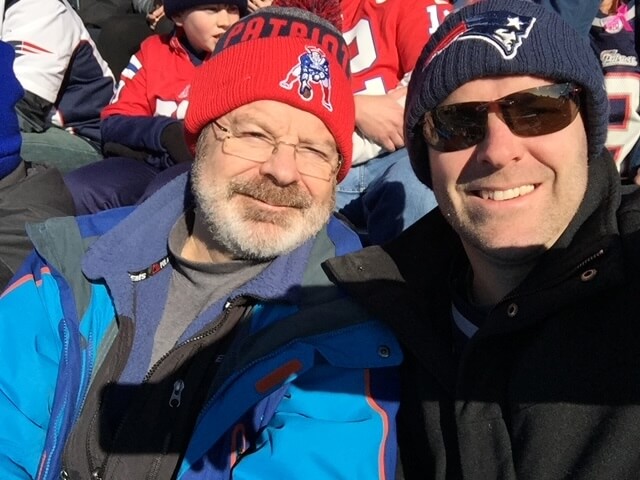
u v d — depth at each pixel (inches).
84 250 26.2
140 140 43.6
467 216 20.7
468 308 21.9
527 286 19.2
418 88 21.3
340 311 22.8
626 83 34.5
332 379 22.1
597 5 34.9
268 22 25.5
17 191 32.9
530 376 18.6
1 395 24.6
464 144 20.2
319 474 20.3
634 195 20.0
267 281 23.9
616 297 18.2
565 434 17.7
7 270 31.1
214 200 24.6
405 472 21.6
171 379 23.2
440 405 20.7
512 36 19.3
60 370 24.1
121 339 24.4
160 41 48.0
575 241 19.4
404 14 38.1
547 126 19.3
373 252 23.5
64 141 49.1
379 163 37.4
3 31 48.2
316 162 25.1
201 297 25.3
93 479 22.8
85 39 52.2
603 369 17.8
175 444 22.5
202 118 25.5
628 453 16.7
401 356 21.9
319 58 25.0
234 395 22.0
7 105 33.5
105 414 23.5
